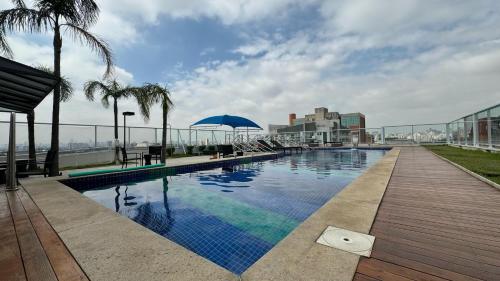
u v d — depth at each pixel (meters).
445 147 14.32
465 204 2.68
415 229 1.98
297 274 1.32
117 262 1.50
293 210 3.68
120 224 2.22
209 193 4.79
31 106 5.29
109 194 4.77
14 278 1.35
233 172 7.55
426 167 5.68
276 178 6.40
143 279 1.31
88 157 8.67
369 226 2.02
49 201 3.11
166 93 8.46
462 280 1.27
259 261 1.47
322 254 1.55
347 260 1.47
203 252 2.38
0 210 2.71
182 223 3.16
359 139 20.11
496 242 1.72
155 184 5.74
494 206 2.59
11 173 3.91
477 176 4.17
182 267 1.43
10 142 3.94
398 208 2.56
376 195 3.05
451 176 4.43
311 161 10.72
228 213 3.55
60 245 1.79
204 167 8.29
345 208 2.52
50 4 5.52
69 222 2.28
